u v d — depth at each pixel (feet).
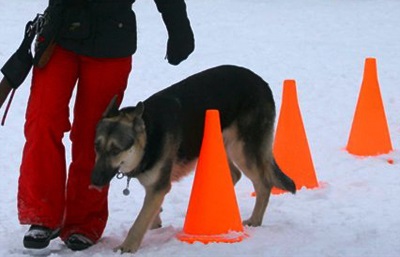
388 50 53.78
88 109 18.07
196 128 19.40
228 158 20.99
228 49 53.31
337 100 38.91
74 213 18.69
